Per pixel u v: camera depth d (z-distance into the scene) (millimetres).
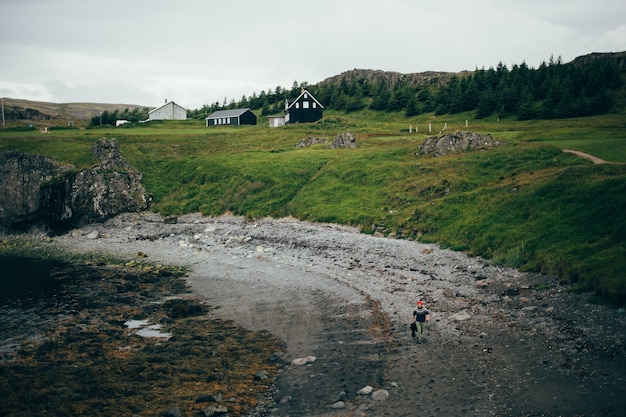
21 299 38125
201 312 34625
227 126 132625
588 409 18844
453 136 70062
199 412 20203
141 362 25328
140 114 180000
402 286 37219
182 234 63219
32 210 70562
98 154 81375
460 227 46688
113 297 38625
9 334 30219
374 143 85938
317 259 47344
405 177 63906
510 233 41438
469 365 23641
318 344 27719
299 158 79188
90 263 51219
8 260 53156
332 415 19922
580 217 38531
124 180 75375
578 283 31094
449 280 37250
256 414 20250
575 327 26219
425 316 26875
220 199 72562
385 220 54625
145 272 46750
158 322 32656
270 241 55750
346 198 63469
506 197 47844
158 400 21266
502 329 27391
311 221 60406
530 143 65750
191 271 46969
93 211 71062
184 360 25656
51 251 58031
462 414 19453
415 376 22969
